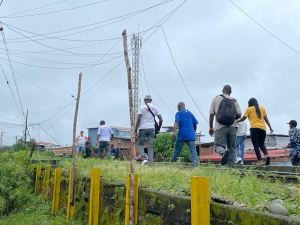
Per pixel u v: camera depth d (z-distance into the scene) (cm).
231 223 333
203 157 1736
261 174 622
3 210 865
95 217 593
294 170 749
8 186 906
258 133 879
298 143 922
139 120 886
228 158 738
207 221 354
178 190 473
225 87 763
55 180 803
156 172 611
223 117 720
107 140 1310
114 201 556
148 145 889
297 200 396
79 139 1841
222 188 454
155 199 448
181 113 830
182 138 815
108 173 666
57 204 785
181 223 397
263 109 901
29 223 725
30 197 896
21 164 1009
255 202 393
